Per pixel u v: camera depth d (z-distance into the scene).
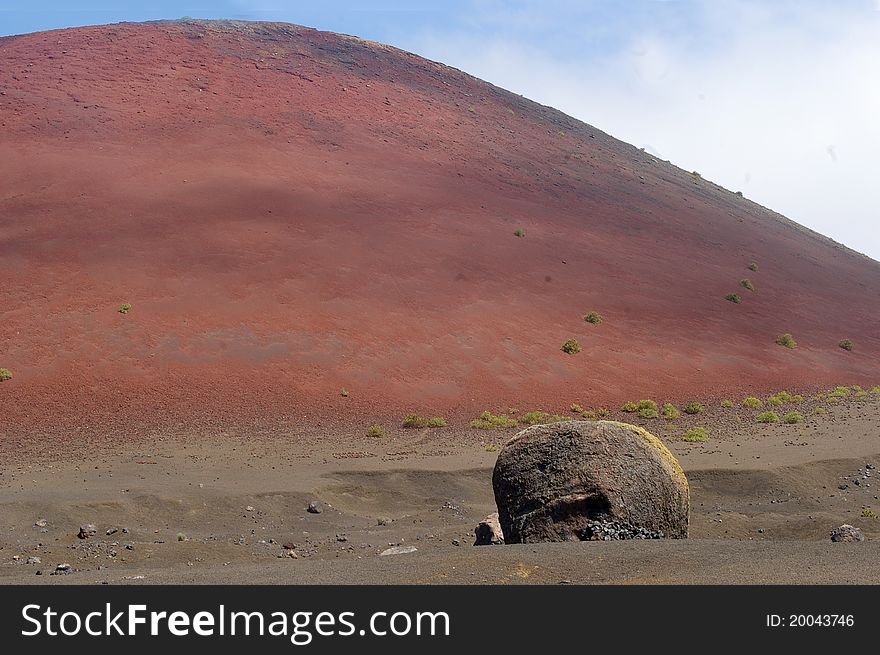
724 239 79.56
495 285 53.03
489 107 107.56
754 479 21.64
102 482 21.86
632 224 75.75
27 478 22.70
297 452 27.94
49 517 17.36
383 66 110.06
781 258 79.56
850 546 9.62
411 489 22.42
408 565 9.73
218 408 33.16
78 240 48.12
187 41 100.38
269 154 70.62
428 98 102.00
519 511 12.27
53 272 43.38
